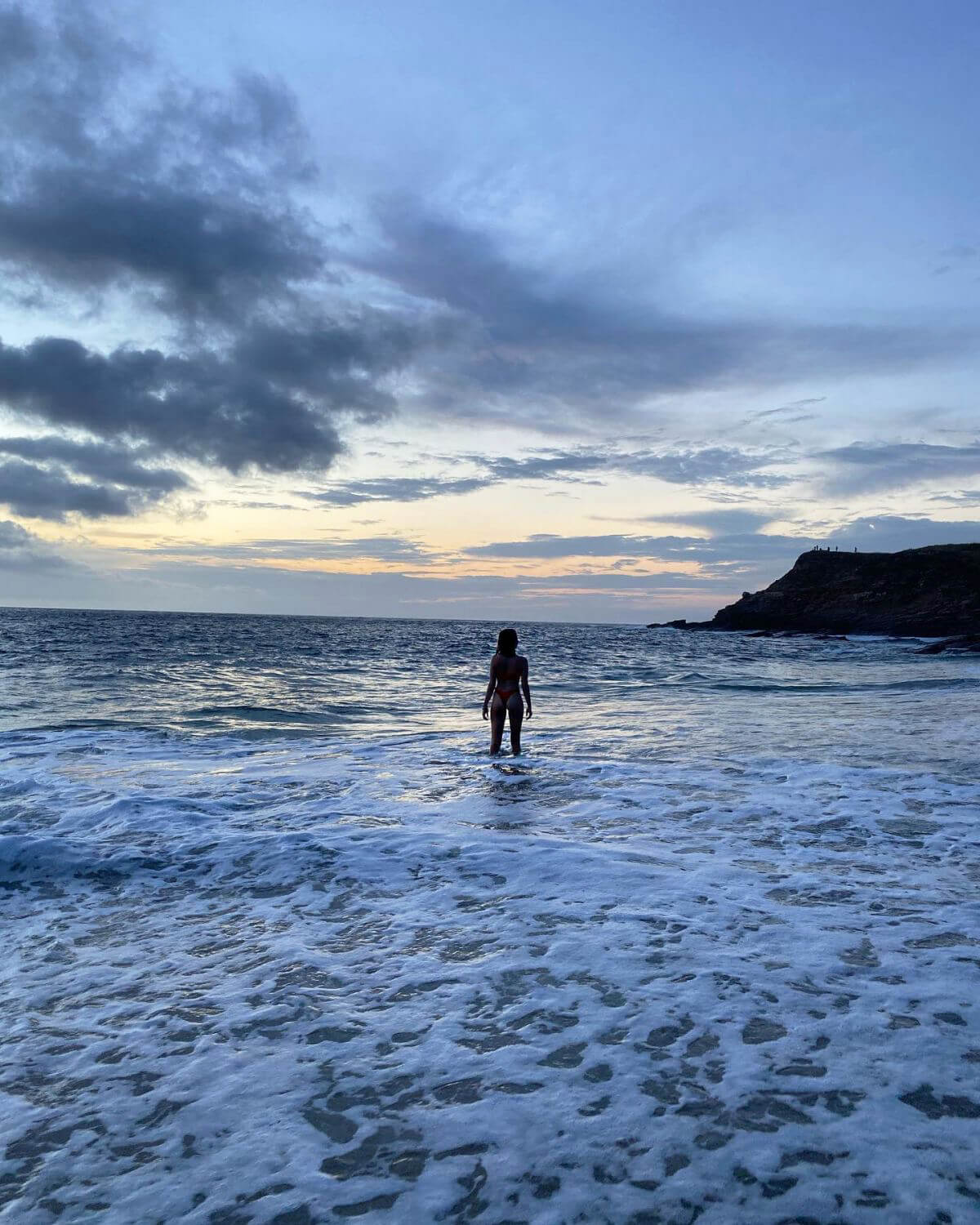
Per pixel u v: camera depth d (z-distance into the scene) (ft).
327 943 14.83
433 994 12.48
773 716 53.62
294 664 116.37
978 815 24.58
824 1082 9.63
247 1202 7.75
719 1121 8.88
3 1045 11.10
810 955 13.74
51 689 71.05
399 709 62.08
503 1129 8.85
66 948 14.90
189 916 16.58
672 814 24.82
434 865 19.60
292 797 27.78
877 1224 7.20
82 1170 8.30
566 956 13.85
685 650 193.06
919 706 60.70
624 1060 10.28
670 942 14.37
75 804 26.50
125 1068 10.41
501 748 39.27
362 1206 7.65
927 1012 11.51
